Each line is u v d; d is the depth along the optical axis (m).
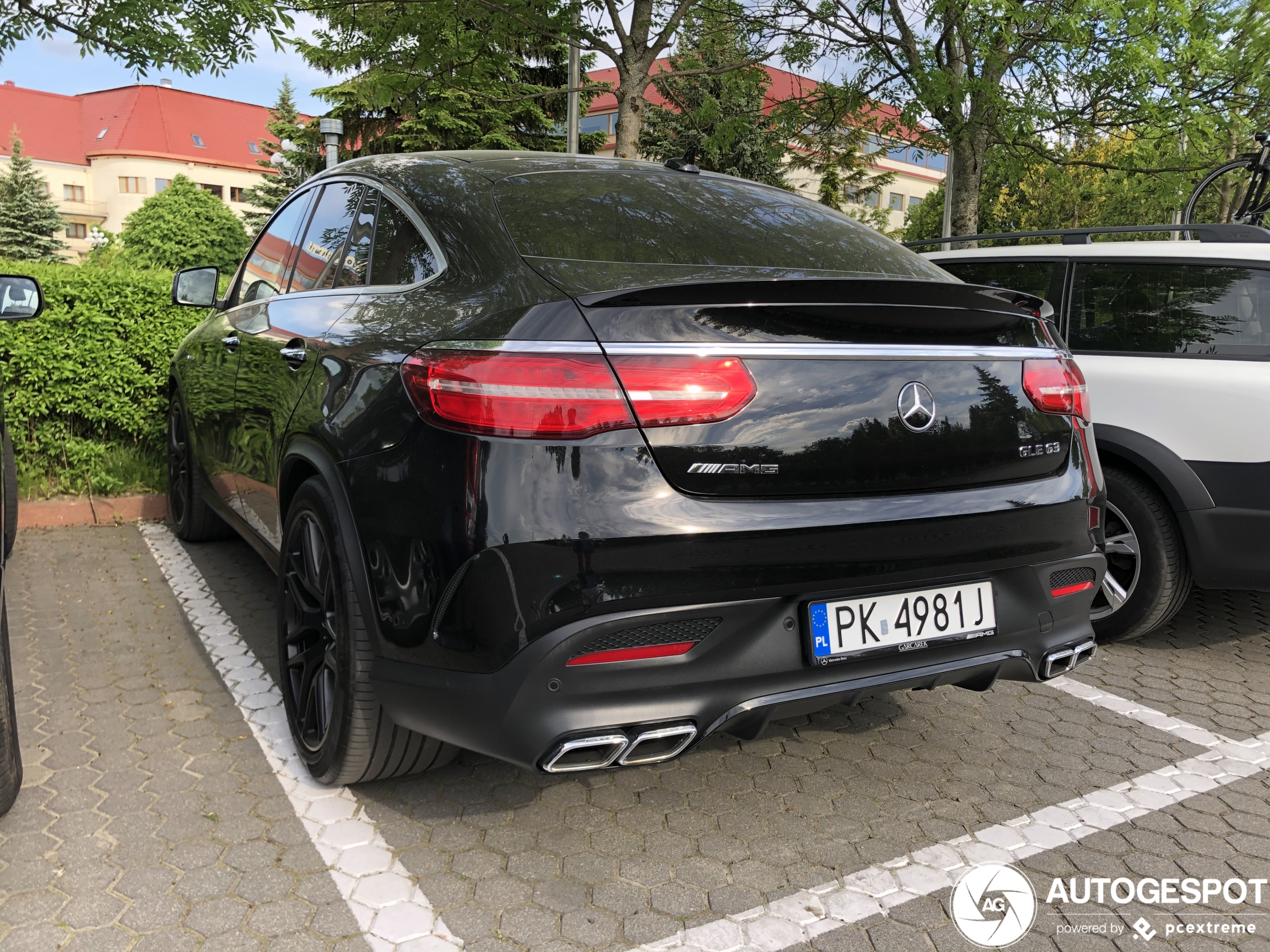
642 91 8.31
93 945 2.02
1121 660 3.97
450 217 2.57
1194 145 9.92
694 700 2.04
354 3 8.39
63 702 3.21
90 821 2.49
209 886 2.24
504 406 1.98
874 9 9.36
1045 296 4.40
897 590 2.22
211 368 4.16
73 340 5.74
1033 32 8.45
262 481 3.29
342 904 2.19
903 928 2.16
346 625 2.35
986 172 10.23
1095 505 2.55
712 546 1.98
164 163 86.06
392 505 2.16
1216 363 3.84
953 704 3.48
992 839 2.55
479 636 1.98
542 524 1.93
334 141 16.23
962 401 2.29
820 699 2.14
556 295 2.08
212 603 4.24
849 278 2.30
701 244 2.54
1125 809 2.72
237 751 2.89
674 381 1.98
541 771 2.01
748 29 9.96
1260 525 3.69
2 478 2.54
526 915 2.17
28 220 51.81
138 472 5.97
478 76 9.04
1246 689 3.66
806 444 2.08
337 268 3.06
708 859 2.42
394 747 2.47
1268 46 9.17
